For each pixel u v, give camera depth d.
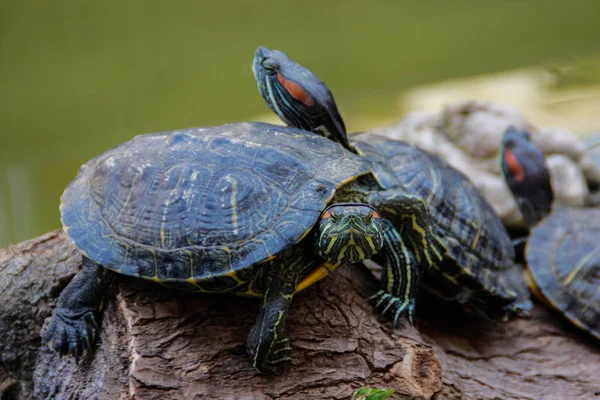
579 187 9.75
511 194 9.06
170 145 5.10
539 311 7.28
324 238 4.40
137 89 16.88
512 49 18.41
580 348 6.80
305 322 5.10
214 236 4.53
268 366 4.72
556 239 7.61
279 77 6.03
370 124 14.34
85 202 5.14
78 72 16.66
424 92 16.28
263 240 4.44
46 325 5.68
